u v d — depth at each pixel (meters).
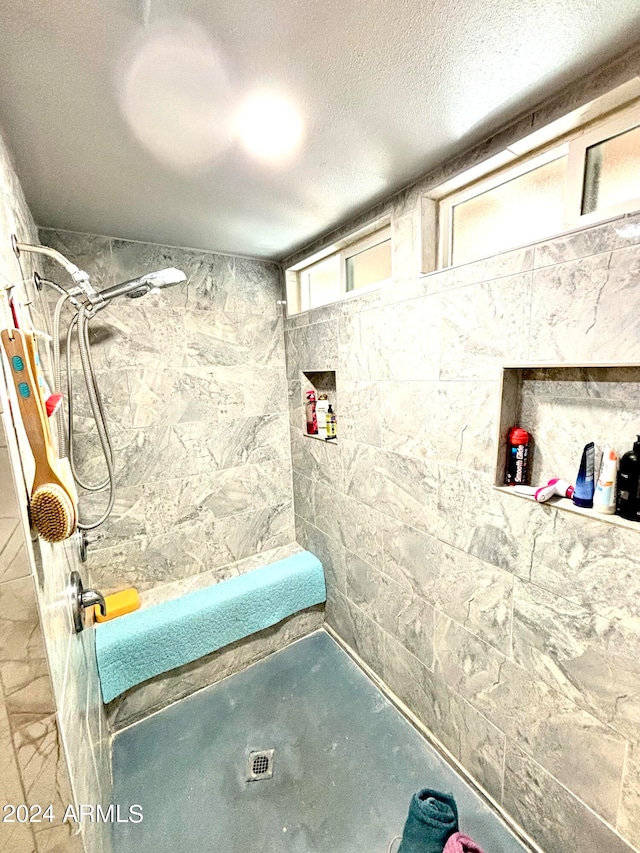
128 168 1.12
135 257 1.74
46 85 0.77
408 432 1.42
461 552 1.27
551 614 1.02
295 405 2.19
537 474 1.10
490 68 0.79
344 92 0.85
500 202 1.15
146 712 1.68
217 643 1.79
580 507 0.94
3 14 0.61
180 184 1.23
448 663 1.38
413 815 1.02
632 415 0.88
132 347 1.77
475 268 1.11
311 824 1.26
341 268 1.79
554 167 1.01
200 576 2.04
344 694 1.76
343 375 1.75
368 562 1.74
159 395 1.86
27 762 0.63
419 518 1.42
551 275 0.94
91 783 0.96
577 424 0.99
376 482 1.62
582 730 0.98
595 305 0.86
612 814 0.94
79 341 1.42
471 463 1.19
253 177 1.20
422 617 1.47
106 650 1.52
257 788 1.38
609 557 0.88
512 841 1.19
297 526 2.36
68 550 1.13
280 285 2.15
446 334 1.23
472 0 0.63
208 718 1.66
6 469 0.56
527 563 1.06
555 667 1.03
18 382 0.63
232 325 2.03
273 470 2.27
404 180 1.26
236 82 0.80
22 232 1.15
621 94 0.80
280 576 1.99
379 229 1.55
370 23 0.67
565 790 1.04
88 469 1.72
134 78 0.77
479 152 1.06
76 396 1.66
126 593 1.81
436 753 1.48
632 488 0.84
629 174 0.87
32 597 0.59
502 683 1.18
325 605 2.17
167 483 1.92
